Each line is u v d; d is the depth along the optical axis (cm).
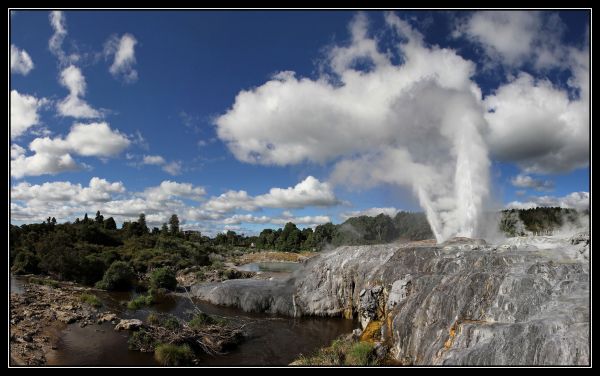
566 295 1678
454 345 1672
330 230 13938
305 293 3431
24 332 2334
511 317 1709
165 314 3219
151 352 2248
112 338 2450
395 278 2659
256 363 2205
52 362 2033
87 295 3534
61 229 9094
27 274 5044
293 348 2467
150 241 9619
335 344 2306
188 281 5397
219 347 2412
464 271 2152
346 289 3269
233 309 3534
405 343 2003
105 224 11962
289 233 15312
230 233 17875
